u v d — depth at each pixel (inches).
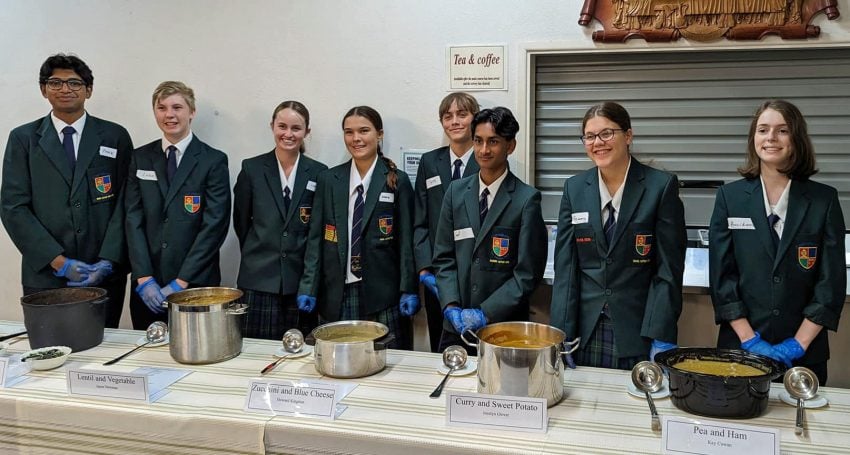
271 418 52.9
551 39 106.0
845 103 101.5
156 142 104.1
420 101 111.9
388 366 66.1
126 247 105.0
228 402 56.6
